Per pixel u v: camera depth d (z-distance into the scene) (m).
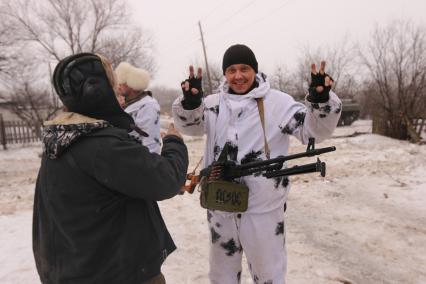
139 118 3.54
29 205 6.47
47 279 1.65
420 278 3.48
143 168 1.47
